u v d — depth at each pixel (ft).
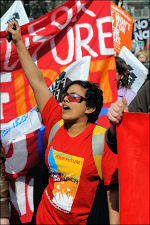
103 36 14.87
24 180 14.92
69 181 9.83
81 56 14.88
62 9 14.49
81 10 14.75
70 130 10.13
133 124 8.56
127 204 8.34
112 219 9.46
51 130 10.66
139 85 19.03
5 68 14.35
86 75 14.65
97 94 10.21
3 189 11.68
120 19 19.40
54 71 14.84
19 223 14.96
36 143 14.85
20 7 15.64
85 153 9.57
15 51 14.23
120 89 17.10
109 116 8.51
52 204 10.12
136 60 19.16
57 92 14.71
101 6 14.76
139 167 8.49
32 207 15.02
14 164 14.73
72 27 14.84
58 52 14.84
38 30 14.46
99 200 12.13
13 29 11.13
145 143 8.54
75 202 9.80
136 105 11.68
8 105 14.48
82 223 10.00
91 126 10.02
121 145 8.54
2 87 14.46
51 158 10.08
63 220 10.03
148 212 8.29
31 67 11.05
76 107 9.96
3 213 11.66
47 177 12.62
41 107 11.06
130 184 8.44
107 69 14.92
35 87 11.03
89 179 9.66
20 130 14.51
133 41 36.81
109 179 9.44
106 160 9.36
